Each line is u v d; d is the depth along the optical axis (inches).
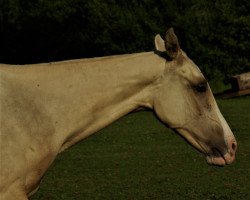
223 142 230.7
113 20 1071.6
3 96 213.5
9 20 1216.2
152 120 728.3
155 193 391.9
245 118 718.5
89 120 224.2
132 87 225.9
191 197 382.3
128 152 528.1
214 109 231.3
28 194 217.3
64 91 221.8
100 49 1109.1
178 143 569.6
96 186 409.7
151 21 1061.1
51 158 218.2
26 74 221.0
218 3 1071.6
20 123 212.5
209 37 1058.7
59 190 399.2
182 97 227.0
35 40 1198.9
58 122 219.8
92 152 527.2
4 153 207.8
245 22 1048.8
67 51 1170.6
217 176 436.5
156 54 229.0
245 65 1057.5
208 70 1053.2
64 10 1157.7
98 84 224.2
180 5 1067.3
